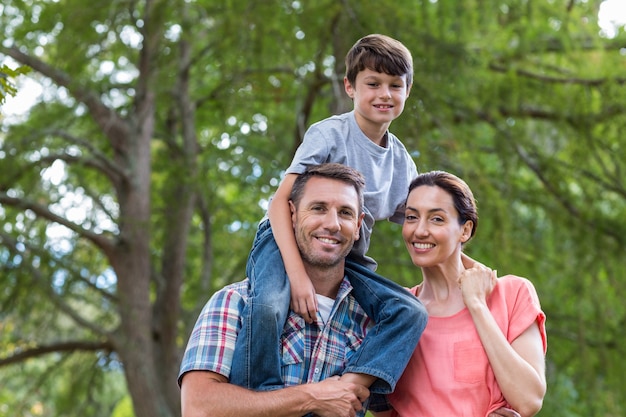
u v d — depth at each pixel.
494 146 11.05
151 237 12.38
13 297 11.14
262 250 3.94
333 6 9.35
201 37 11.28
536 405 3.67
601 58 10.83
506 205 10.55
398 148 4.25
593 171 11.46
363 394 3.67
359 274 3.92
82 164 11.37
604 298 11.05
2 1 11.37
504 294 3.92
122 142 11.87
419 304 3.81
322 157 3.99
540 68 11.19
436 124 9.63
